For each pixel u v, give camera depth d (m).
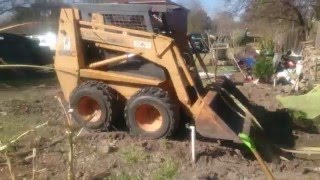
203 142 4.75
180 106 4.90
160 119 4.84
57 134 4.97
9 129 5.24
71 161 2.37
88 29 5.27
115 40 5.15
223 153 4.38
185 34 5.52
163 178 3.81
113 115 5.08
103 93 5.07
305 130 5.63
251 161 4.35
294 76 9.54
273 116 5.98
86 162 4.14
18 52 12.11
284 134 5.43
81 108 5.15
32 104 6.86
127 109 4.93
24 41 12.20
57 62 5.40
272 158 4.53
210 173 3.93
